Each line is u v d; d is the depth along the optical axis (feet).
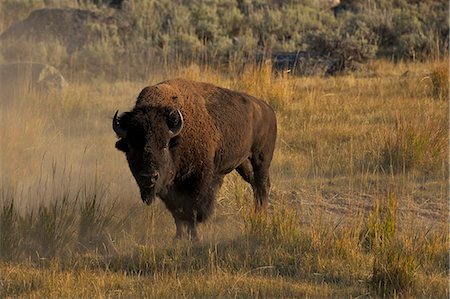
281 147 111.96
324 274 64.59
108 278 62.34
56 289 59.67
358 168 101.24
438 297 60.34
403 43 211.61
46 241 70.28
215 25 232.32
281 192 91.56
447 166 101.60
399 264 61.62
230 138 77.61
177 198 74.13
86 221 74.69
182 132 72.33
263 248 70.49
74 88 154.20
